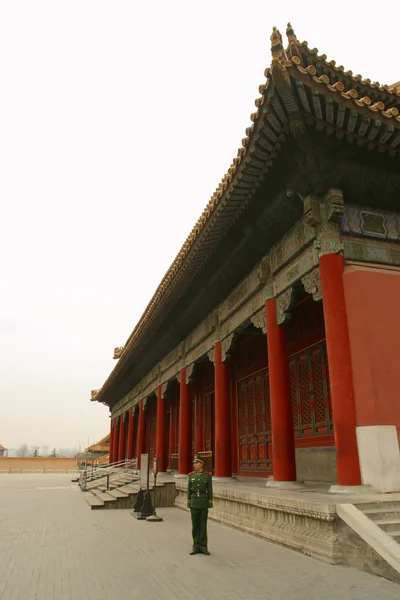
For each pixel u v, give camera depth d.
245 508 12.88
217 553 9.73
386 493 10.19
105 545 11.09
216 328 20.20
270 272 15.42
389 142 11.83
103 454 88.88
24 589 7.31
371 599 6.47
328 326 11.74
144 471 17.66
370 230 13.01
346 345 11.46
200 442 27.20
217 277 18.94
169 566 8.73
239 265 17.41
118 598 6.77
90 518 16.64
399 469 10.58
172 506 20.14
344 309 11.80
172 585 7.42
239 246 16.53
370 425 10.78
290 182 12.93
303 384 17.97
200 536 9.84
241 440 22.73
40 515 17.73
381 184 13.02
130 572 8.34
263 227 15.02
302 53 12.16
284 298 14.52
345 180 12.66
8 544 11.40
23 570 8.61
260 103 10.87
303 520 9.87
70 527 14.30
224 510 14.27
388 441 10.72
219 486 15.34
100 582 7.68
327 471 15.86
